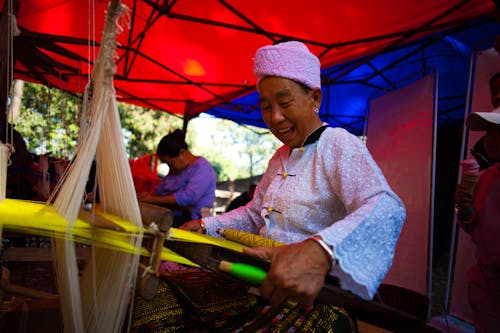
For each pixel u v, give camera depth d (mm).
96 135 833
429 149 3463
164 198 3248
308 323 1142
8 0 1524
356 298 865
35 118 8484
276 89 1229
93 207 837
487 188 1941
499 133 1896
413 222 3566
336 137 1221
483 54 3145
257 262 854
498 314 1812
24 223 722
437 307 3984
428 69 3695
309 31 3680
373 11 3207
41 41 1877
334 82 4949
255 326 923
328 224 1245
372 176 1069
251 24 3434
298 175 1293
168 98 6039
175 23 3916
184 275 1336
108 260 839
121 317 811
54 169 2900
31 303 1152
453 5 2979
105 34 858
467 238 3059
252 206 1604
